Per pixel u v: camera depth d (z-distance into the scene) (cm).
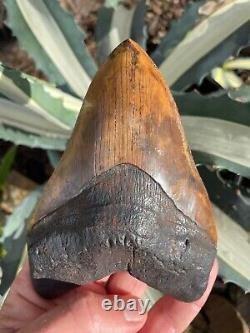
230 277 21
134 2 27
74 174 13
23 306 17
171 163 13
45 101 22
